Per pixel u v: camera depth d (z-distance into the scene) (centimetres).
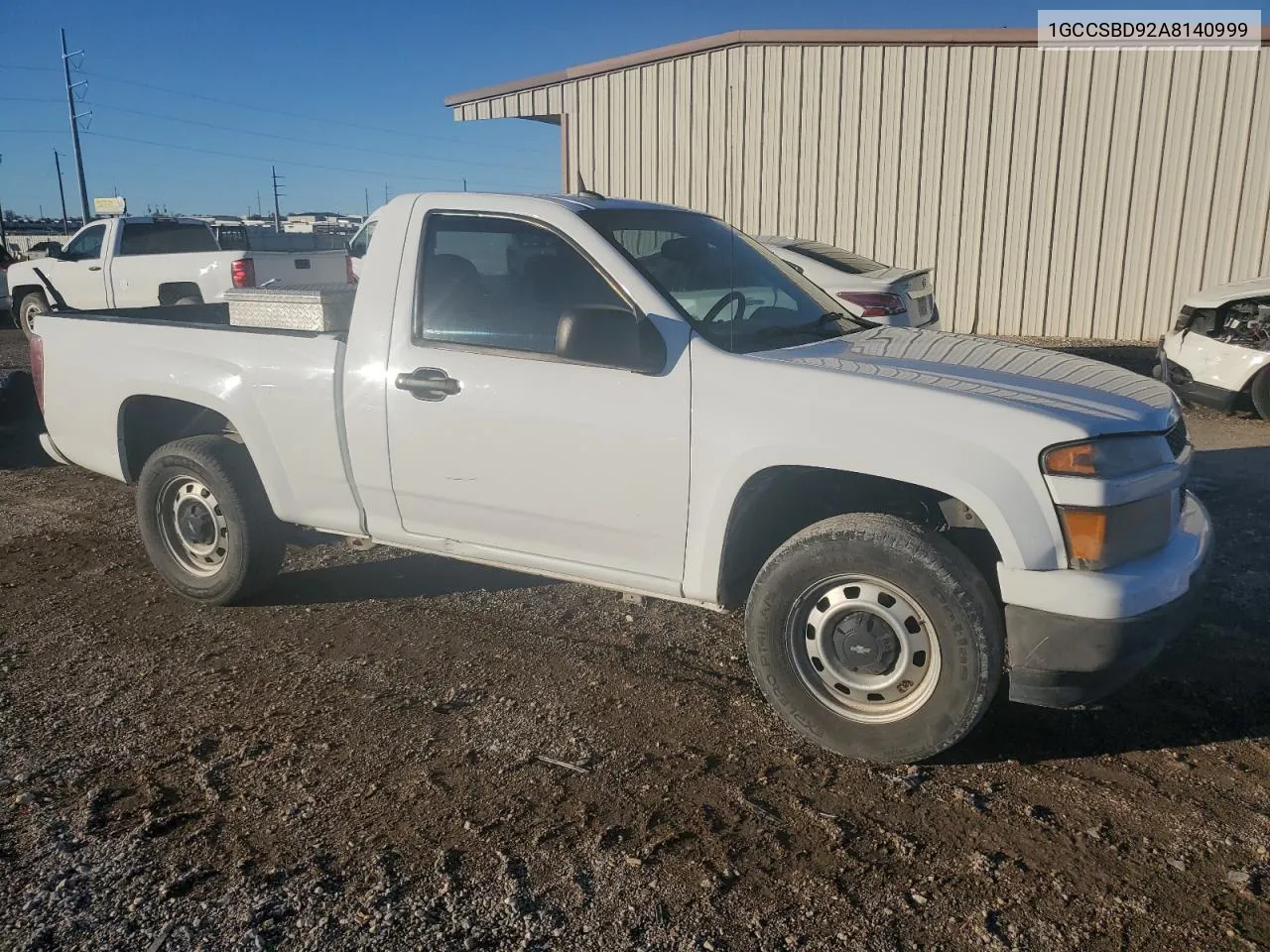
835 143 1469
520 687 416
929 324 967
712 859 303
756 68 1489
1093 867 297
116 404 514
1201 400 923
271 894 288
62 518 675
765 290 441
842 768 353
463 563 570
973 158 1405
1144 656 323
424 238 430
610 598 515
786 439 349
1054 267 1401
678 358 374
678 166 1573
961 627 327
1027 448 321
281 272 1369
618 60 1576
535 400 394
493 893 288
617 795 337
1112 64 1318
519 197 422
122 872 299
